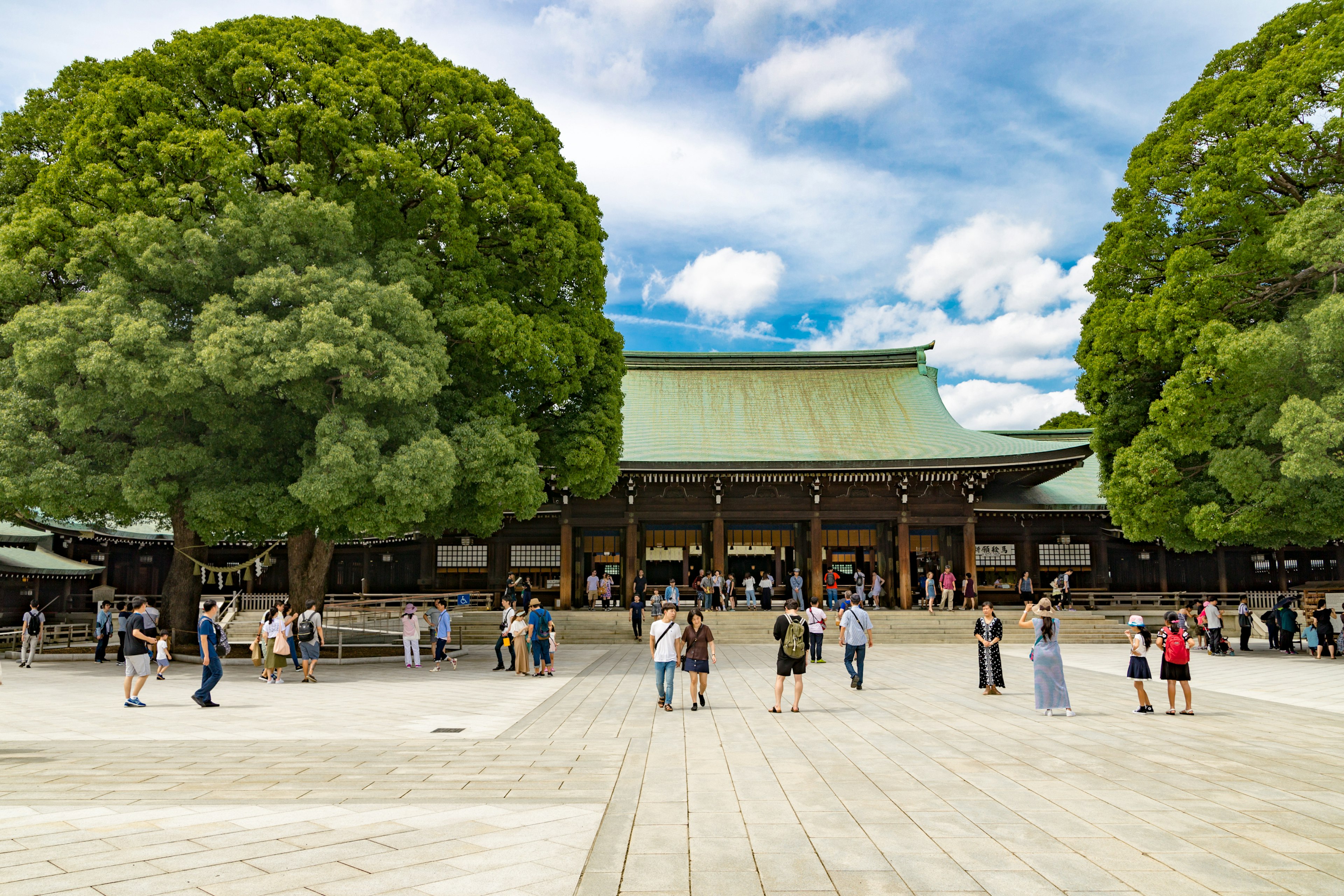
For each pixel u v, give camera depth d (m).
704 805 8.35
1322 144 22.70
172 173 20.83
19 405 19.72
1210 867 6.46
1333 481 23.39
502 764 10.38
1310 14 25.19
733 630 33.44
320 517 21.09
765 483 39.31
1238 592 40.75
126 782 9.38
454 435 22.16
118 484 20.53
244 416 21.12
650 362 47.50
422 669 23.27
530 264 24.36
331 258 21.33
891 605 39.25
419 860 6.52
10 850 6.71
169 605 27.31
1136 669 14.98
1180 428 24.83
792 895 5.87
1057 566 41.00
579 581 39.69
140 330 18.73
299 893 5.74
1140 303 26.52
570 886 5.98
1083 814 8.01
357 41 23.70
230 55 21.03
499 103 24.97
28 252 20.28
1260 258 24.27
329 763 10.48
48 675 22.16
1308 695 17.55
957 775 9.73
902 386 46.16
